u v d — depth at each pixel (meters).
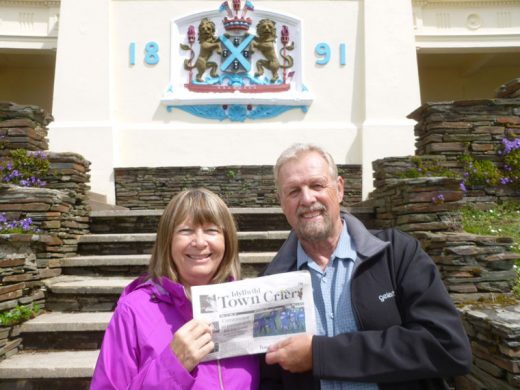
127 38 7.25
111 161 6.94
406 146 7.08
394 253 1.78
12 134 4.70
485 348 2.51
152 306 1.60
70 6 7.21
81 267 4.11
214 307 1.54
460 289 3.05
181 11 7.22
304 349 1.56
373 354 1.54
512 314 2.59
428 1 9.12
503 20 9.17
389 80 7.23
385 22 7.32
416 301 1.64
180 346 1.44
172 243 1.67
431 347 1.53
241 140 7.18
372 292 1.71
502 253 3.10
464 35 9.13
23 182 4.47
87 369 2.89
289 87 7.19
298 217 1.82
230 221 1.76
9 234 3.41
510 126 4.84
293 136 7.20
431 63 11.35
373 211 4.73
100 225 4.95
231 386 1.57
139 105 7.19
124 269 4.12
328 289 1.81
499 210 4.62
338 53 7.33
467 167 4.73
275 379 1.79
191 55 7.18
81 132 6.98
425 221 3.65
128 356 1.49
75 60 7.14
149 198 6.85
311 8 7.32
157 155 7.14
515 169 4.67
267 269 1.97
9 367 2.89
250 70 7.14
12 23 8.74
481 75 11.59
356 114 7.29
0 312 3.14
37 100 11.14
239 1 7.14
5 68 11.12
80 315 3.54
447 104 4.87
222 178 6.83
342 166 7.05
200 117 7.22
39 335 3.29
